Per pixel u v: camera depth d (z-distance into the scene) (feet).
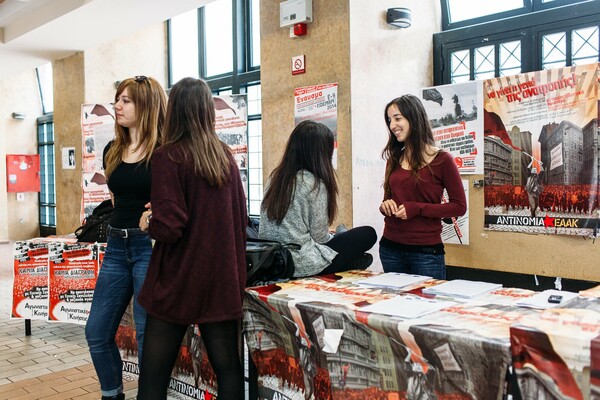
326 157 7.63
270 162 16.19
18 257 14.08
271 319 6.76
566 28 12.93
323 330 5.98
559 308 5.11
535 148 12.00
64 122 25.67
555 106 11.65
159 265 6.36
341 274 7.93
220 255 6.34
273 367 6.97
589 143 11.23
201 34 24.54
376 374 5.65
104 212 13.26
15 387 10.82
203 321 6.26
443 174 8.75
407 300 6.15
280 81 15.70
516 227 12.42
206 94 6.57
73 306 13.56
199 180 6.30
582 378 4.14
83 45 23.61
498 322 5.21
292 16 14.83
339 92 14.14
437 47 15.58
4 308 18.24
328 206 7.63
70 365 12.20
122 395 8.59
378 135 14.64
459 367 4.93
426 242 8.82
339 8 13.99
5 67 27.91
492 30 14.29
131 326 10.30
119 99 7.94
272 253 7.15
